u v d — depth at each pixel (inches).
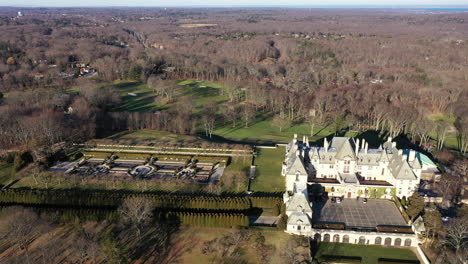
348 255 5733.3
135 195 6909.5
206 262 5447.8
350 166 7347.4
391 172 7135.8
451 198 6914.4
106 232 6003.9
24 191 7027.6
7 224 6043.3
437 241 5743.1
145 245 5816.9
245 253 5625.0
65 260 5418.3
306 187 6929.1
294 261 5339.6
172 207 6776.6
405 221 6338.6
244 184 7573.8
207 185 7549.2
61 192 7042.3
